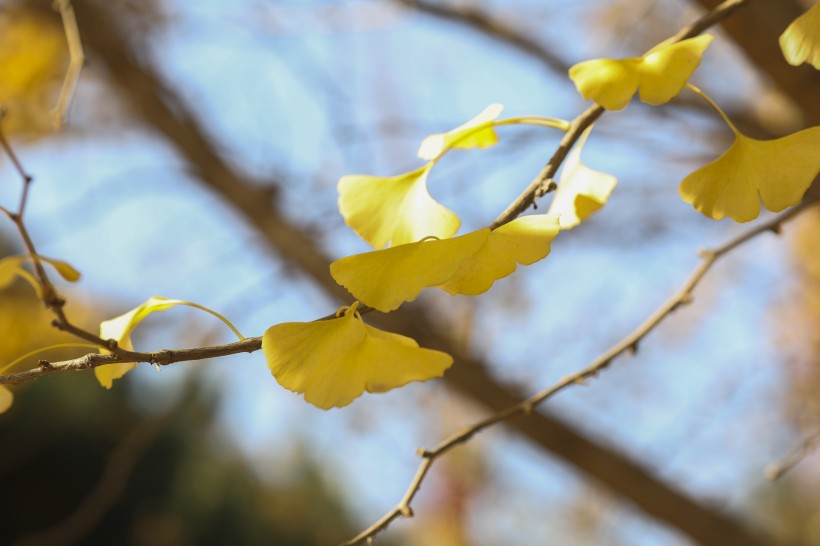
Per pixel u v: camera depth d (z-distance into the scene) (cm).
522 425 255
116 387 458
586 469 248
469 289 82
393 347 83
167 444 461
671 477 252
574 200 96
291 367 82
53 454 437
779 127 213
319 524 559
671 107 215
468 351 256
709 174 85
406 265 82
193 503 480
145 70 257
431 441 382
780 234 112
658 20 271
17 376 83
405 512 98
